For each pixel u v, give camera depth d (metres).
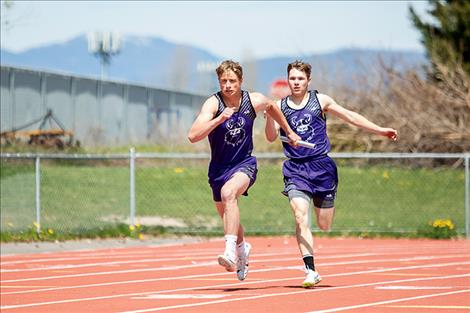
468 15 65.00
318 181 22.67
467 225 43.41
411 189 54.00
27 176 56.25
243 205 52.03
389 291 22.19
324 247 38.75
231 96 20.94
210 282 25.56
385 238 43.88
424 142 59.75
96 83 83.62
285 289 22.97
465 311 18.38
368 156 42.62
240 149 21.36
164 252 37.25
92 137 78.31
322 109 22.69
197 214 50.09
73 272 29.25
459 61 61.38
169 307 20.00
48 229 43.00
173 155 44.41
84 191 54.03
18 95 71.88
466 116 60.00
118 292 23.48
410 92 61.16
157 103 96.94
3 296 23.02
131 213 44.56
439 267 29.05
